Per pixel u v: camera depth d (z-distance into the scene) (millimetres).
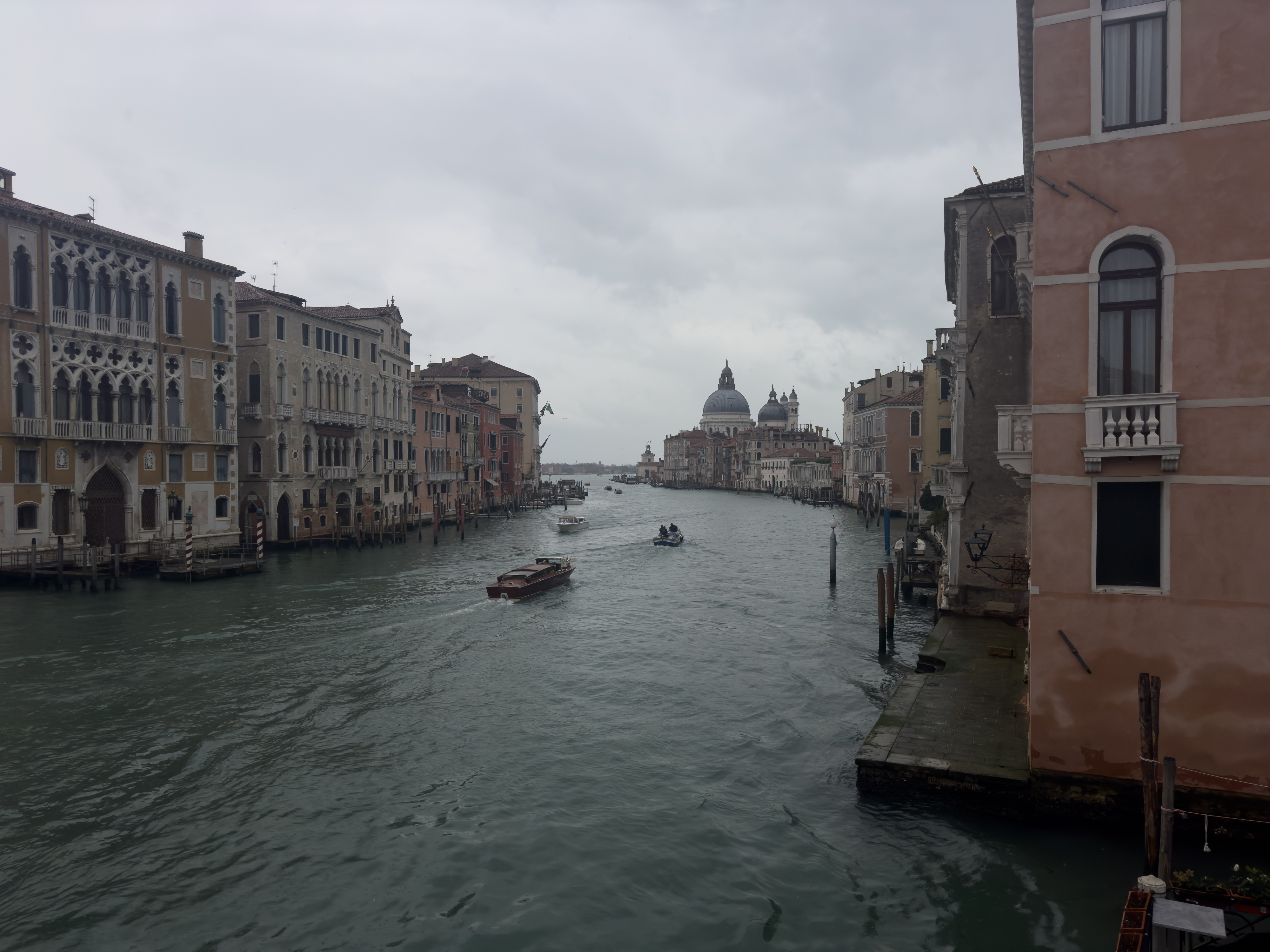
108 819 11609
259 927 9164
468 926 9180
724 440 172250
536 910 9469
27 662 19297
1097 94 9594
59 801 12164
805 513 85625
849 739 14922
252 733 14961
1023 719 12820
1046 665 10070
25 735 14727
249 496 40625
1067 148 9734
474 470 74500
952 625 19531
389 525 49719
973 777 10727
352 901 9664
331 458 45875
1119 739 9773
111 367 31750
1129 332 9656
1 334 27812
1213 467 9227
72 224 29781
